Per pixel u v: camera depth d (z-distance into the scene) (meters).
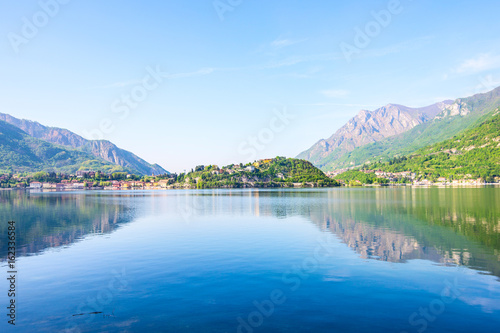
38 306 23.84
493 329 19.67
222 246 44.12
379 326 20.16
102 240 49.81
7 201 163.12
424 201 129.00
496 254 38.09
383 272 31.16
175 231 58.81
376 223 66.19
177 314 22.14
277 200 162.12
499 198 137.12
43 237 53.19
